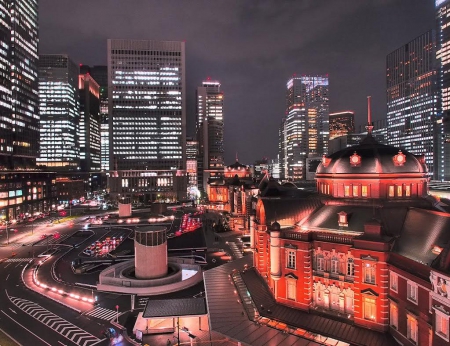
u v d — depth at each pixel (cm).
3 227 14938
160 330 5400
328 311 4812
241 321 4881
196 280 7719
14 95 19162
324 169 6116
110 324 5791
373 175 5294
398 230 4703
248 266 7238
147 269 7488
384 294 4250
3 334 5462
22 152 19888
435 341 3338
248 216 12838
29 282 7912
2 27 18150
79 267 8706
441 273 3262
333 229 5128
